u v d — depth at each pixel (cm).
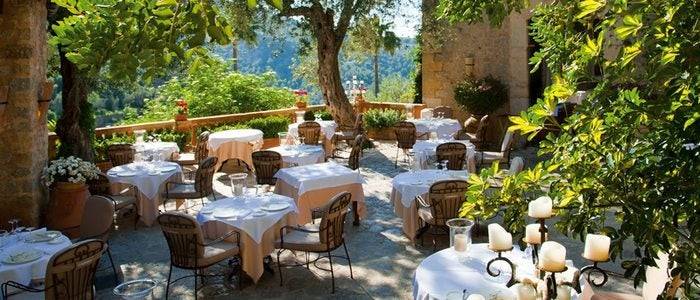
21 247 490
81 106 920
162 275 586
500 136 1314
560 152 183
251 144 1088
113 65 240
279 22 1227
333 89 1300
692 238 155
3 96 646
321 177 712
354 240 684
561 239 646
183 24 252
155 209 756
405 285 548
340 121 1321
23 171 670
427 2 1307
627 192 164
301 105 1405
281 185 740
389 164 1136
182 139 1162
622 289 507
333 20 1264
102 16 251
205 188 780
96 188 750
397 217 776
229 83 1617
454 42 1369
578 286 271
